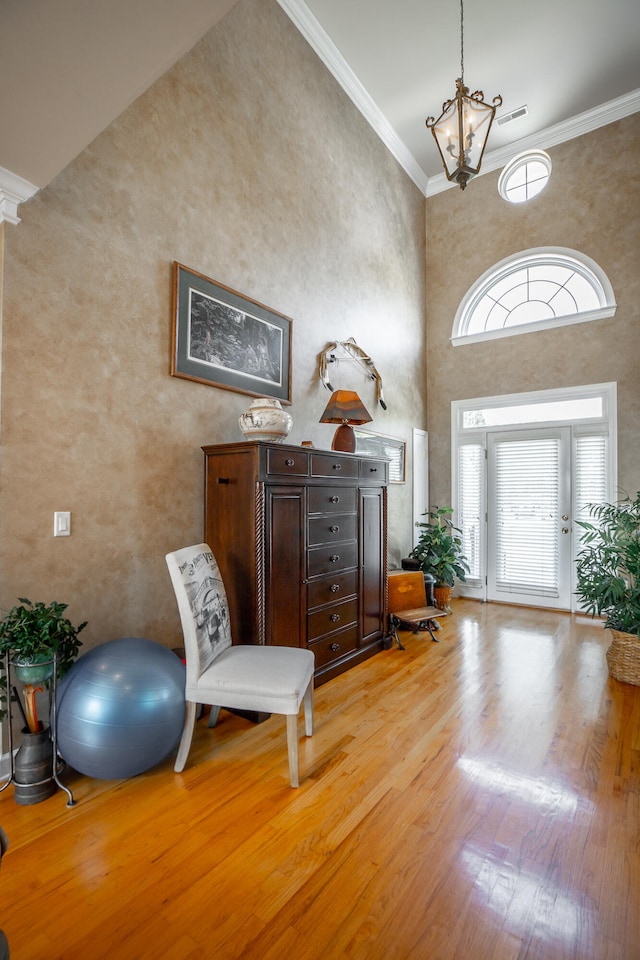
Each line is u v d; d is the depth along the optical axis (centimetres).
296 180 369
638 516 364
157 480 257
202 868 149
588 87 457
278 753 217
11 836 162
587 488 479
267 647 231
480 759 211
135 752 180
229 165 306
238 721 250
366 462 349
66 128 158
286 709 189
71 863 150
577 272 502
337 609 316
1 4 112
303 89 382
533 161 530
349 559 329
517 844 159
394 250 519
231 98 310
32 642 172
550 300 518
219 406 296
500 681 303
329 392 402
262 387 326
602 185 482
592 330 482
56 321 212
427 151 547
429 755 214
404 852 155
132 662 191
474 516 551
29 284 202
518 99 473
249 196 322
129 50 129
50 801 182
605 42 411
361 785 192
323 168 403
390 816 173
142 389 250
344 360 424
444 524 561
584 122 488
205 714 259
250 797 184
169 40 128
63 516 214
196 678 200
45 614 180
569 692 285
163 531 260
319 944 124
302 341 372
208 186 290
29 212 202
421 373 575
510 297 545
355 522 337
